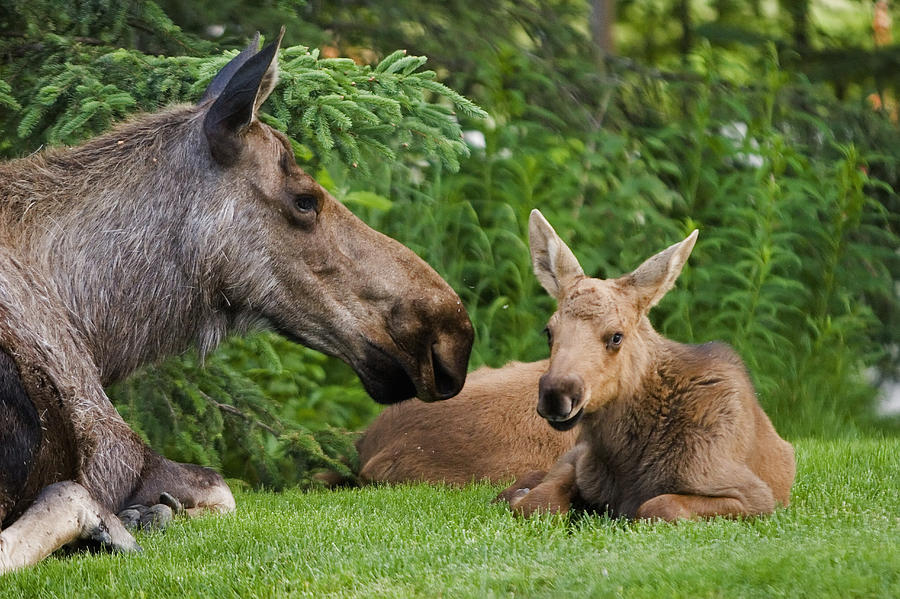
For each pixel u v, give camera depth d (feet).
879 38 78.95
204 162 34.81
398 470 43.45
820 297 64.44
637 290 33.12
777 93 69.87
